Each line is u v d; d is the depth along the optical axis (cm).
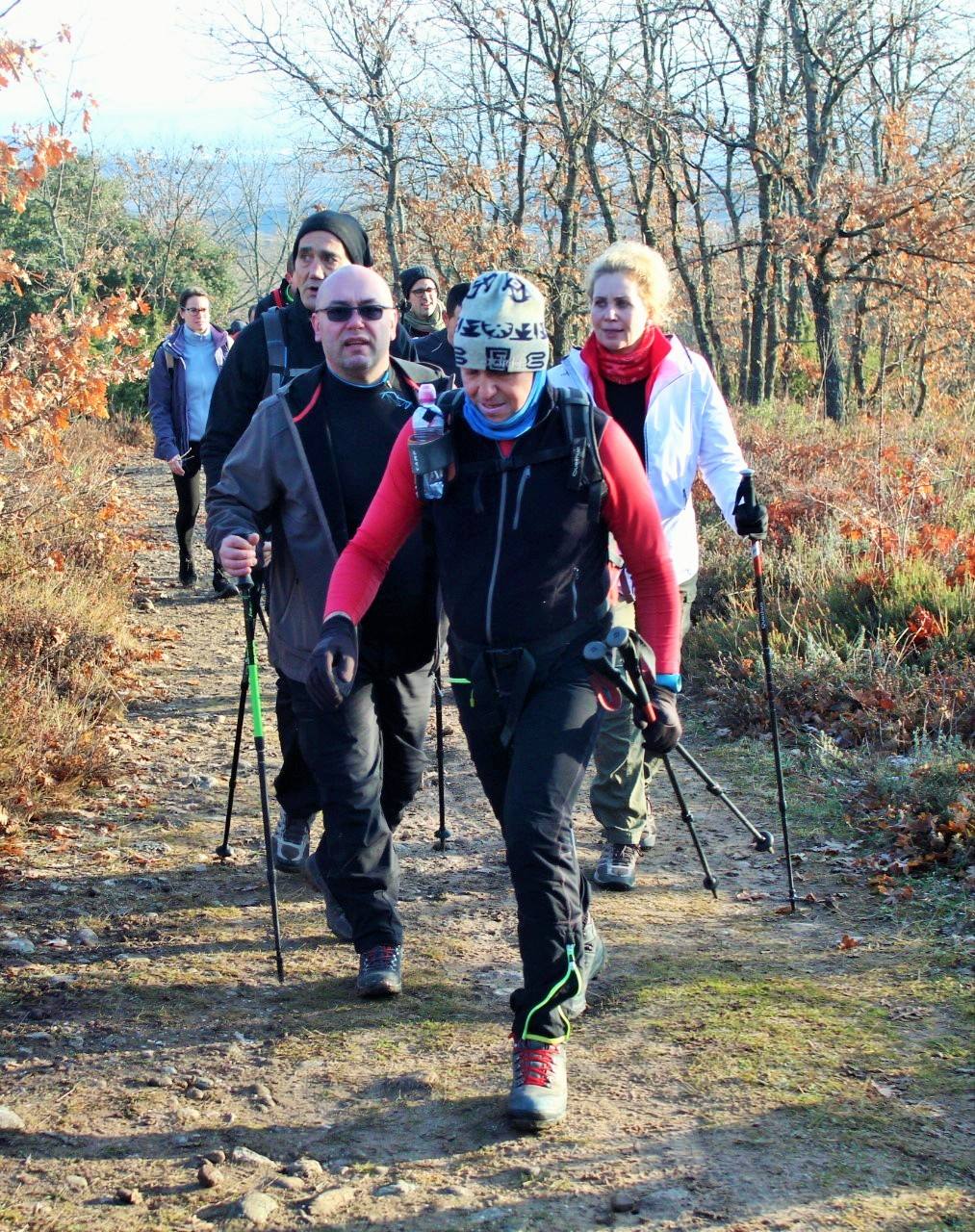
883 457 1064
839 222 1947
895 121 2192
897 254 2020
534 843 310
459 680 332
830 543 844
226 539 371
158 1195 285
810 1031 356
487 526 317
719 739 656
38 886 469
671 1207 277
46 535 944
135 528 1291
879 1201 278
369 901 386
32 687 634
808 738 623
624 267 430
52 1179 291
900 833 498
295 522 383
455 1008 379
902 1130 306
